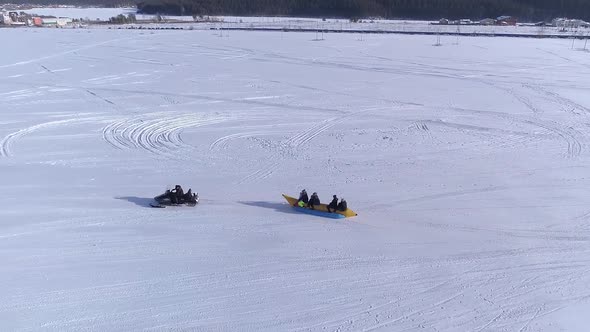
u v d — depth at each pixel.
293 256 15.35
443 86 39.06
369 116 30.94
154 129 27.86
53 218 17.50
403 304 13.11
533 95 36.22
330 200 19.39
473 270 14.68
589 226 17.45
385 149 25.28
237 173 22.06
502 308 13.01
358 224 17.59
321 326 12.23
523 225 17.53
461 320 12.53
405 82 40.47
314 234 16.81
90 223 17.22
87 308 12.66
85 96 34.78
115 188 20.25
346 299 13.27
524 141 26.53
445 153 24.75
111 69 44.72
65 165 22.55
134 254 15.28
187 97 34.84
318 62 49.44
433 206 19.02
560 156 24.38
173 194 18.66
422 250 15.81
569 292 13.70
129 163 22.97
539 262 15.13
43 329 11.86
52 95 34.91
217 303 12.99
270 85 38.91
